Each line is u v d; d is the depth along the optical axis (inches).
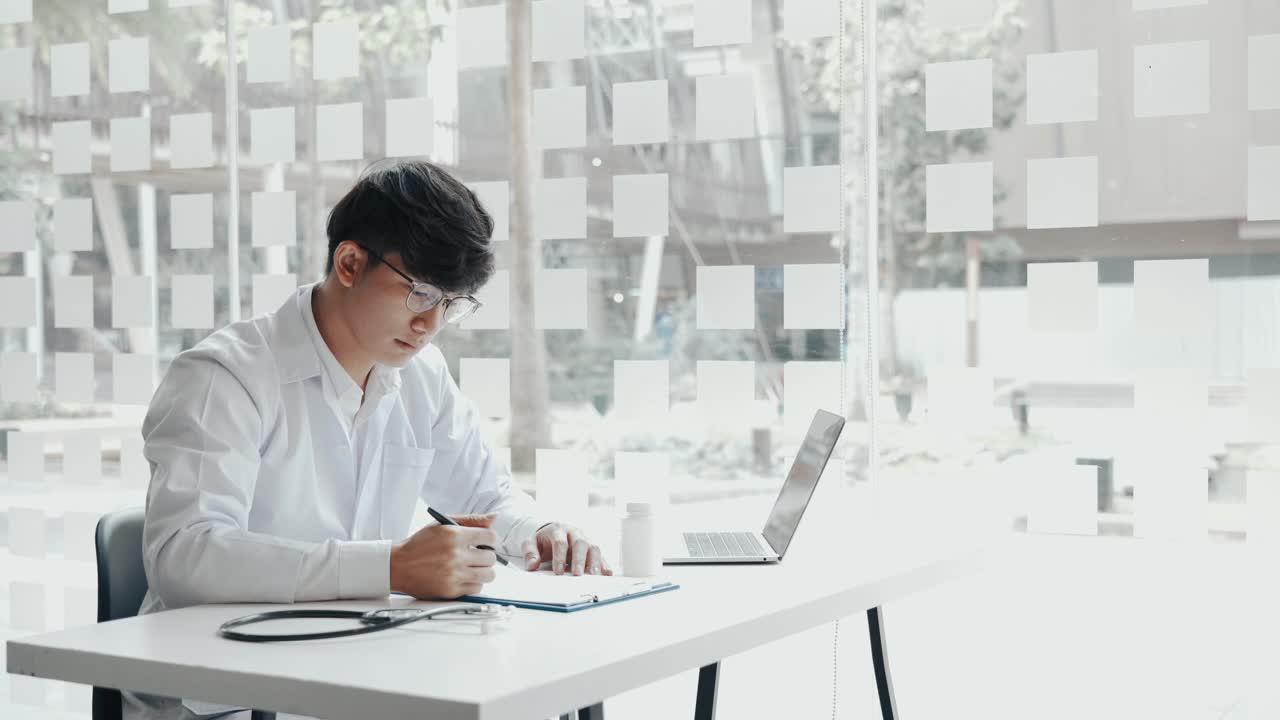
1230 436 84.1
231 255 120.1
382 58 117.2
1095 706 93.3
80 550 125.3
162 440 56.9
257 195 115.8
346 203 58.9
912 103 99.3
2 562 127.9
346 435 64.6
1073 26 91.0
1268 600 85.0
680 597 54.7
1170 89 84.9
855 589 57.8
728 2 96.5
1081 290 88.8
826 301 95.4
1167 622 89.5
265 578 51.9
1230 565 86.2
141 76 122.2
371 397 65.1
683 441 99.4
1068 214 87.6
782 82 104.9
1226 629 87.1
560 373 110.5
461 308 60.1
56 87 127.7
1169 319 85.4
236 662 41.1
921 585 64.5
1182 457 85.4
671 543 71.3
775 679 101.7
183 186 123.1
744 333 102.5
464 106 113.2
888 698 87.7
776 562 65.6
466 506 74.9
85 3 131.0
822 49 104.0
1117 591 91.7
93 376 125.5
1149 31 87.9
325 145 113.5
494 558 54.2
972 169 89.7
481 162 112.6
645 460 99.2
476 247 57.3
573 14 102.0
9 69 132.5
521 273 111.2
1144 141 88.5
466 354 112.1
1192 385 84.9
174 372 59.1
